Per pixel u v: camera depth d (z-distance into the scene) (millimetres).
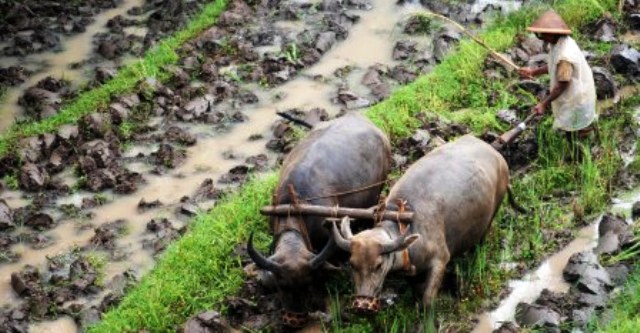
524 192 21453
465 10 31641
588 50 27469
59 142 25359
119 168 24328
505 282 18906
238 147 25109
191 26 32156
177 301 19016
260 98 27344
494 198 18625
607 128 23297
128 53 30969
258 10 33000
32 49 31469
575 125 22047
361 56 29562
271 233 20547
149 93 27438
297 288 17047
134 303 19125
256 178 23094
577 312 17562
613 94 25141
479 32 29906
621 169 22062
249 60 29484
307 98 27156
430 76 27031
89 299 19875
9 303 19891
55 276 20391
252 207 21328
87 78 29531
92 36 32438
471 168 18094
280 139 24750
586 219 20625
